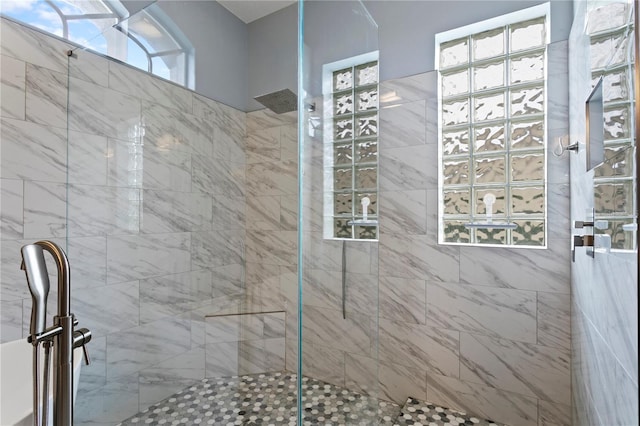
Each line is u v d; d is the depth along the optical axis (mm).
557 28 1615
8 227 1388
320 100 1462
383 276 2008
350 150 1597
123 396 1571
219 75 1799
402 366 1950
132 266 1604
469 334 1780
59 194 1545
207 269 1698
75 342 729
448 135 1909
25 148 1440
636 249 609
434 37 1898
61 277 683
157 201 1617
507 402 1684
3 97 1381
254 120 1837
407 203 1948
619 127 716
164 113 1638
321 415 1384
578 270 1328
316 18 1453
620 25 714
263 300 1729
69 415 682
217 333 1659
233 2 1864
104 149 1604
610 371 835
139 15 1607
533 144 1697
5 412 1220
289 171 1744
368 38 1691
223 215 1762
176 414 1570
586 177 1145
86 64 1598
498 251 1718
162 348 1602
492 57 1802
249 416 1561
